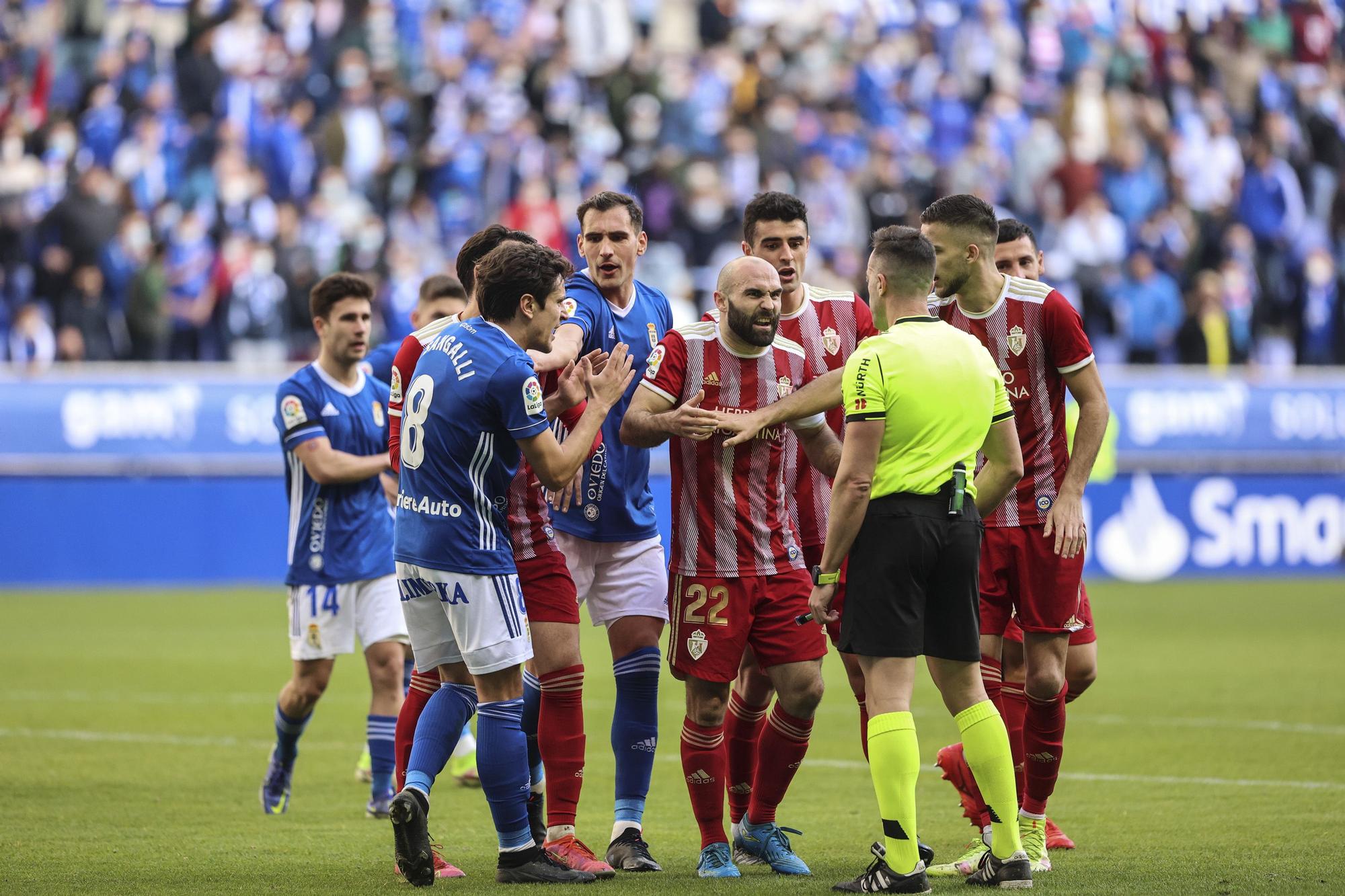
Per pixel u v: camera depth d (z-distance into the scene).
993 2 84.56
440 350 18.41
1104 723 32.03
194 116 70.69
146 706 34.53
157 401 59.94
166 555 60.16
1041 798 19.55
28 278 65.19
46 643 45.06
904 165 76.38
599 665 43.06
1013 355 20.28
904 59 82.62
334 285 24.58
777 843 19.38
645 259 69.75
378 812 23.17
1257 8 87.44
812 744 30.36
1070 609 19.80
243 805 24.05
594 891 17.59
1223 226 76.06
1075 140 77.00
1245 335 73.06
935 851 20.38
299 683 23.75
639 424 19.14
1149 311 70.31
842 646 17.66
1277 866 18.72
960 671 17.73
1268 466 68.44
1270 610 55.19
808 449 20.20
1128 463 66.44
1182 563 67.44
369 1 76.06
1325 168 81.56
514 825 18.14
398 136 72.62
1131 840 20.73
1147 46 84.44
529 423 17.84
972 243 19.61
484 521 18.09
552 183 72.38
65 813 23.16
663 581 20.69
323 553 23.84
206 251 64.69
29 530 58.62
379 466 23.91
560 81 75.75
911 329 17.83
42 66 72.50
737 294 18.91
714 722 19.17
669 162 71.25
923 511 17.39
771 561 19.39
